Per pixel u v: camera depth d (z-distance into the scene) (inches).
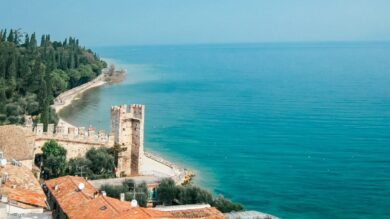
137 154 5191.9
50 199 3353.8
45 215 2361.0
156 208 3395.7
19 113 7268.7
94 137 5128.0
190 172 6082.7
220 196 4613.7
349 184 5920.3
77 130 5113.2
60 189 3331.7
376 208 5093.5
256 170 6432.1
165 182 4463.6
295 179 6097.4
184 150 7367.1
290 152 7485.2
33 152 4586.6
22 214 2358.5
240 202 5182.1
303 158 7145.7
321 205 5162.4
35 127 4982.8
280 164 6796.3
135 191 4065.0
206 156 7062.0
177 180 5280.5
